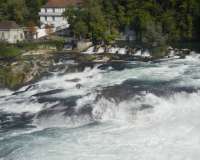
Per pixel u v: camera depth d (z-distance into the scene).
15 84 47.19
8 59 57.09
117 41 72.06
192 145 26.36
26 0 104.12
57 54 62.25
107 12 78.38
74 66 50.28
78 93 38.66
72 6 79.12
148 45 63.47
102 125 31.47
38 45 69.06
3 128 32.31
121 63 52.28
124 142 27.48
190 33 67.69
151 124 30.83
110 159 25.06
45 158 25.62
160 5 75.50
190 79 40.78
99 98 35.06
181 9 71.50
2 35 82.25
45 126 32.53
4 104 38.28
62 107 34.84
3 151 27.22
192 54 56.47
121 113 33.22
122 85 39.31
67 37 80.81
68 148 27.03
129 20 75.06
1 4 95.38
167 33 69.38
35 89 43.56
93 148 26.81
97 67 49.88
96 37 69.50
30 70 49.56
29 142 28.58
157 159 24.78
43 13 98.31
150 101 34.06
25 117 34.88
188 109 32.88
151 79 42.16
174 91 35.44
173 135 28.11
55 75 48.03
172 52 58.44
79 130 30.59
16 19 93.88
